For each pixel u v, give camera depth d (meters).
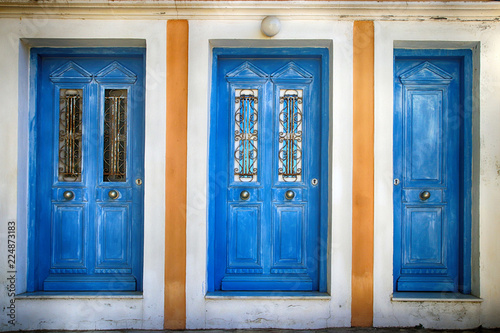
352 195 3.13
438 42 3.16
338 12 3.10
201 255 3.12
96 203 3.36
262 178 3.35
